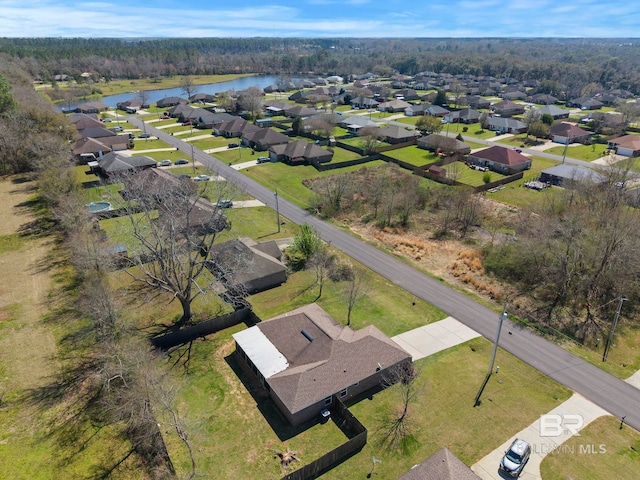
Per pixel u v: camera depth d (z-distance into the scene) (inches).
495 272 2231.8
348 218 2891.2
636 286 2004.2
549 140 4896.7
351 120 5310.0
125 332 1652.3
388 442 1264.8
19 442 1243.2
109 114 6176.2
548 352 1668.3
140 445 1240.8
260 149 4360.2
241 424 1316.4
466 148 4217.5
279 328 1617.9
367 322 1813.5
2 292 1964.8
